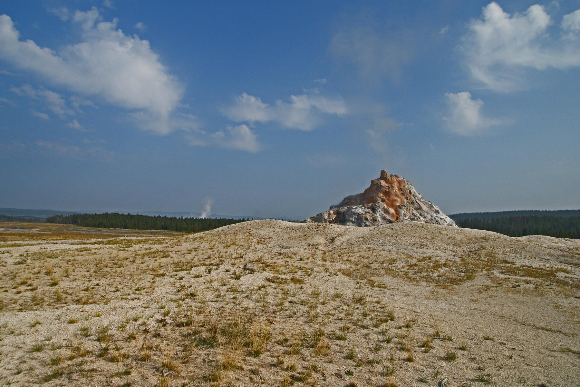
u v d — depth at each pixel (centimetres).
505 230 14062
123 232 11800
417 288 2384
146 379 975
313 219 6300
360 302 1902
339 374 1053
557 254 3662
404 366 1124
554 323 1716
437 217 6738
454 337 1420
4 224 14612
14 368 1006
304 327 1456
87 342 1211
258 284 2194
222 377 993
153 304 1692
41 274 2247
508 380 1045
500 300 2150
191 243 3950
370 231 4634
